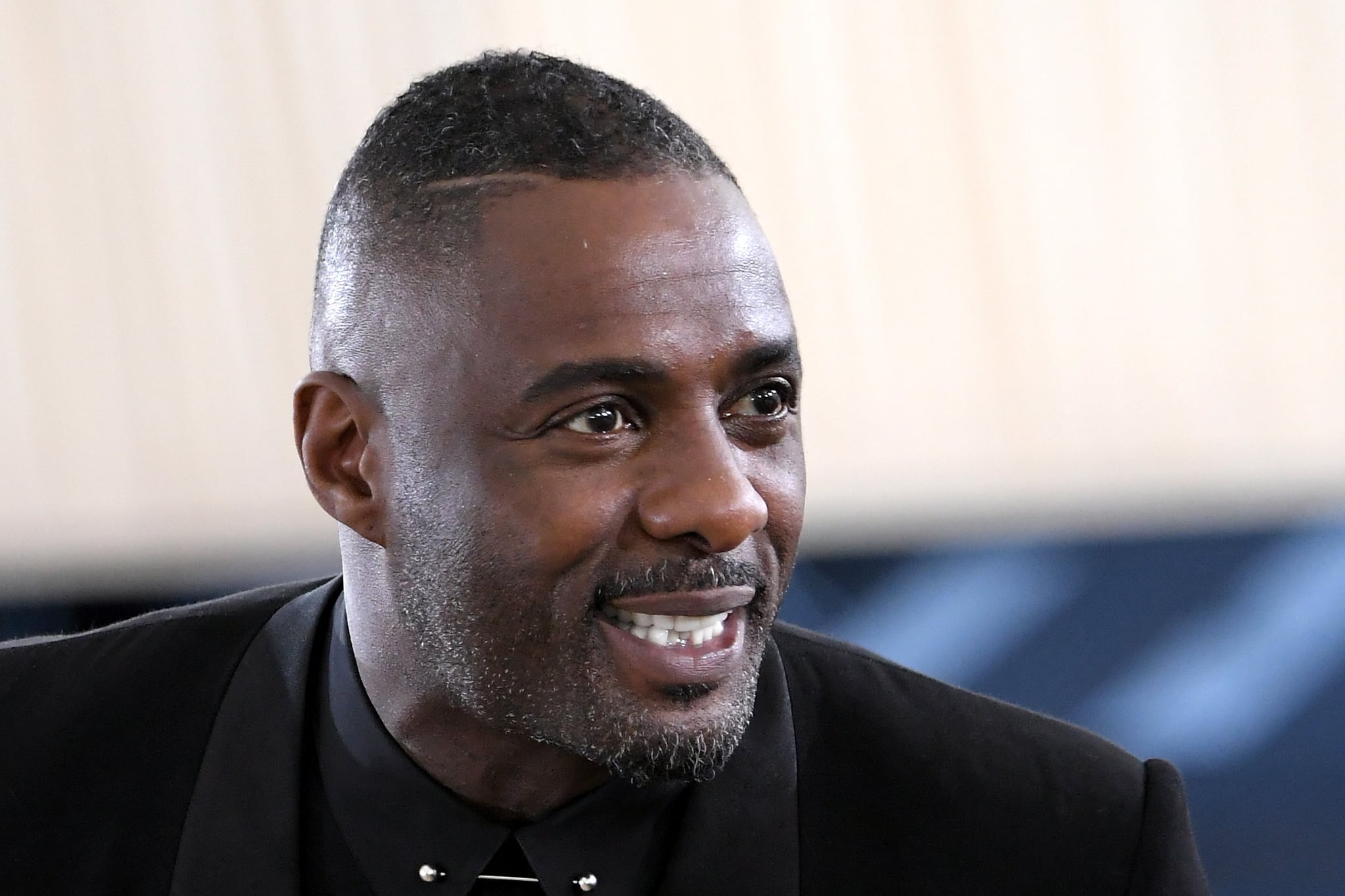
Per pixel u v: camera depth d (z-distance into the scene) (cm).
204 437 892
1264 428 875
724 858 285
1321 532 868
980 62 870
